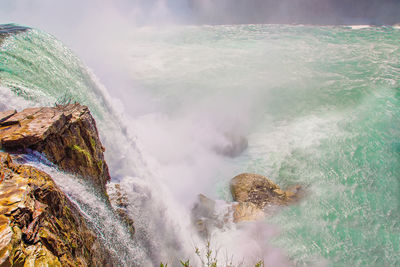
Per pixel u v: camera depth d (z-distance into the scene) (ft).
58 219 8.32
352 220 23.99
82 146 14.64
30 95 17.42
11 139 10.72
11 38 22.61
